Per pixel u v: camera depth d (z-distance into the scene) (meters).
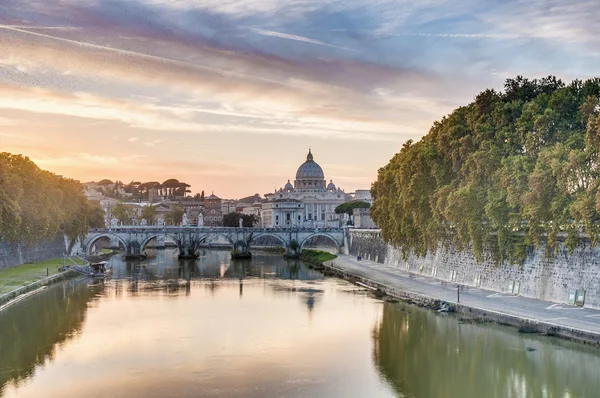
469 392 73.81
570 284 105.38
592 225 92.06
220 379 78.12
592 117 95.94
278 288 156.50
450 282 145.38
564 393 72.88
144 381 77.31
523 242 114.50
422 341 95.25
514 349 88.75
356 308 123.25
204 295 143.88
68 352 90.12
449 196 123.12
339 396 72.62
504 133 119.00
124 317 115.06
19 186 165.62
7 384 76.62
